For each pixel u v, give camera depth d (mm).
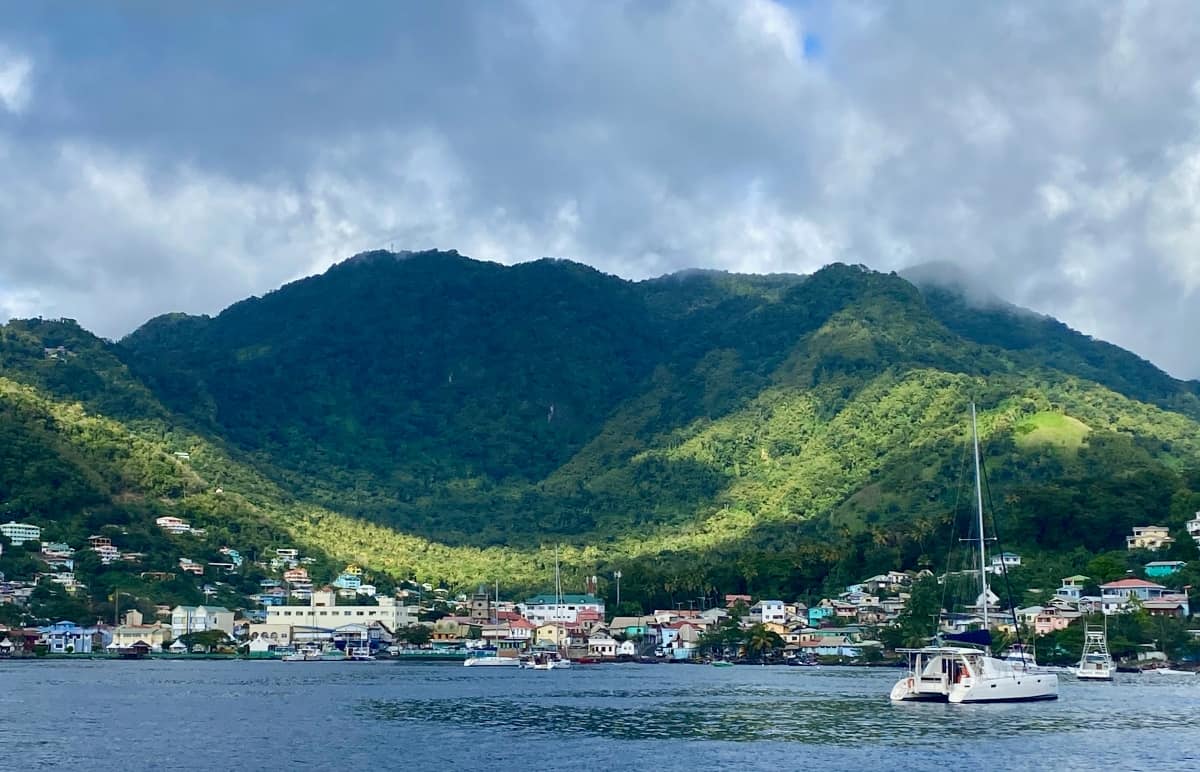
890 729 133750
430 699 179625
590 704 169375
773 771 106312
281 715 152500
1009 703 160625
